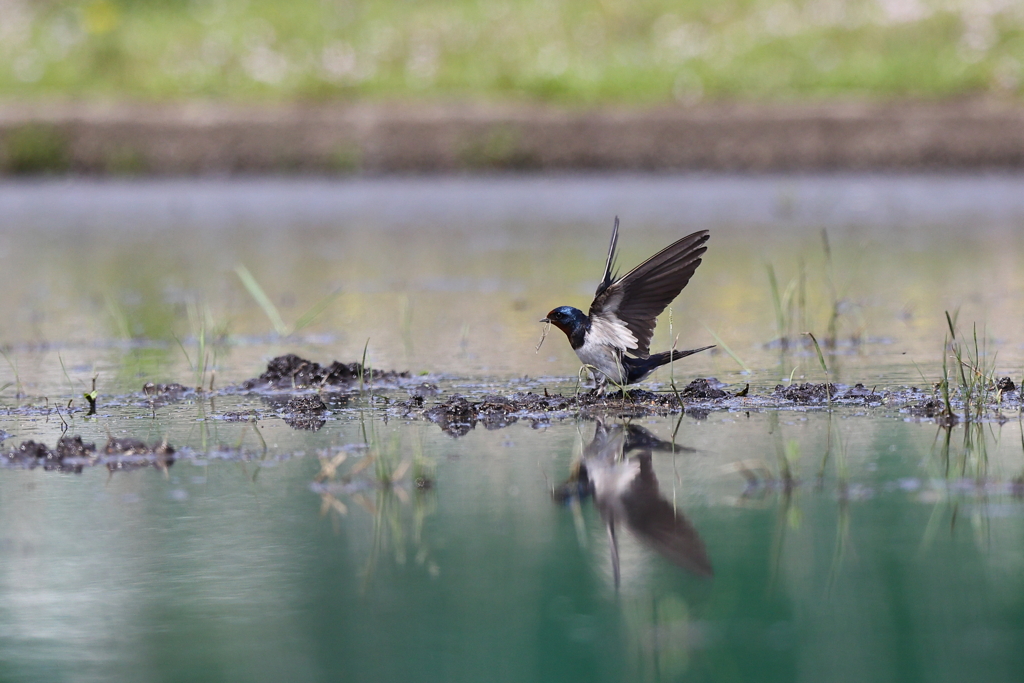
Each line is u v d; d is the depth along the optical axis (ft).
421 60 104.73
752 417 30.27
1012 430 28.22
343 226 74.02
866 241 64.44
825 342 41.06
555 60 103.81
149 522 22.77
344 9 114.93
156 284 56.65
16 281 58.03
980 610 18.26
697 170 91.09
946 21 107.04
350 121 91.09
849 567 19.86
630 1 114.21
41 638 18.08
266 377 36.27
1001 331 42.11
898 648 17.19
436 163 91.25
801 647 17.34
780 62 102.99
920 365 36.70
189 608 18.98
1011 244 62.95
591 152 91.30
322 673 16.88
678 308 48.19
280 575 20.11
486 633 17.97
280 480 25.38
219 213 79.05
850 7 110.52
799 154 90.84
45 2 115.96
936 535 21.20
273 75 102.47
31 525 22.68
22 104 96.37
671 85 100.01
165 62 105.29
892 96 98.37
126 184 88.99
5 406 33.42
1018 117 89.92
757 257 60.18
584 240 67.00
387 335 44.27
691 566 20.15
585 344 31.35
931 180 86.94
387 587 19.53
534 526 22.17
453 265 60.54
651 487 24.23
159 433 29.73
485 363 38.65
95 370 34.35
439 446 27.91
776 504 23.04
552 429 29.45
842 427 28.89
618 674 16.79
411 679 16.66
